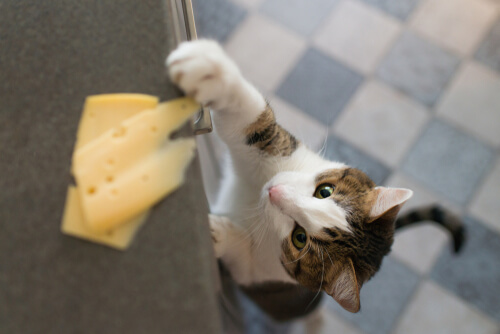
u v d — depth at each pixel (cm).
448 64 126
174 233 36
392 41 128
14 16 42
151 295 35
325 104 122
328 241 63
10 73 40
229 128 59
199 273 35
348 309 61
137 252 36
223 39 125
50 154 38
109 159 37
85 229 36
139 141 38
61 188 37
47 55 41
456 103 124
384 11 130
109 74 40
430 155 120
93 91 40
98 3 42
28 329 34
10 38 41
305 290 75
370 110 123
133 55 41
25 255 36
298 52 125
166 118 39
